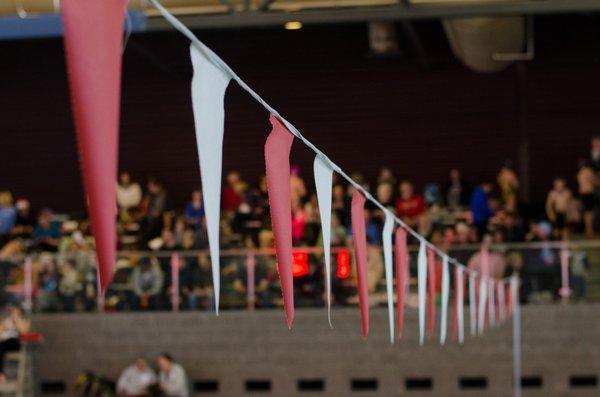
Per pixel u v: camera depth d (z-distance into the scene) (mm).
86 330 39094
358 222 13266
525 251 38562
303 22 33344
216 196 8711
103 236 6930
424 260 18812
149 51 47281
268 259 38969
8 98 49656
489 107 48031
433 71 48156
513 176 43125
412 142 48094
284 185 10477
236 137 48500
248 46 48656
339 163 48312
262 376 39031
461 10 32469
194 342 39031
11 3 34094
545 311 38750
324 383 38938
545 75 47875
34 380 39062
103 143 6887
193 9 33562
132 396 38000
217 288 8734
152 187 41781
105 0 6902
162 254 39156
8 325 38688
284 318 38969
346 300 38875
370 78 48312
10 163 49562
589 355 38750
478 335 38812
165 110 49062
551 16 47969
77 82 6746
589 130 47812
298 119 48500
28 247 41625
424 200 43719
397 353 38875
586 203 42062
